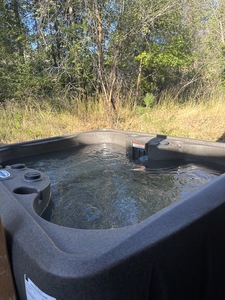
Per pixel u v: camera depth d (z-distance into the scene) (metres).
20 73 5.00
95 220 1.44
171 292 0.75
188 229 0.76
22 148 2.53
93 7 4.52
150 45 5.21
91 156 2.79
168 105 5.30
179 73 6.17
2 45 4.91
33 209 1.04
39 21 4.94
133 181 2.05
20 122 4.40
